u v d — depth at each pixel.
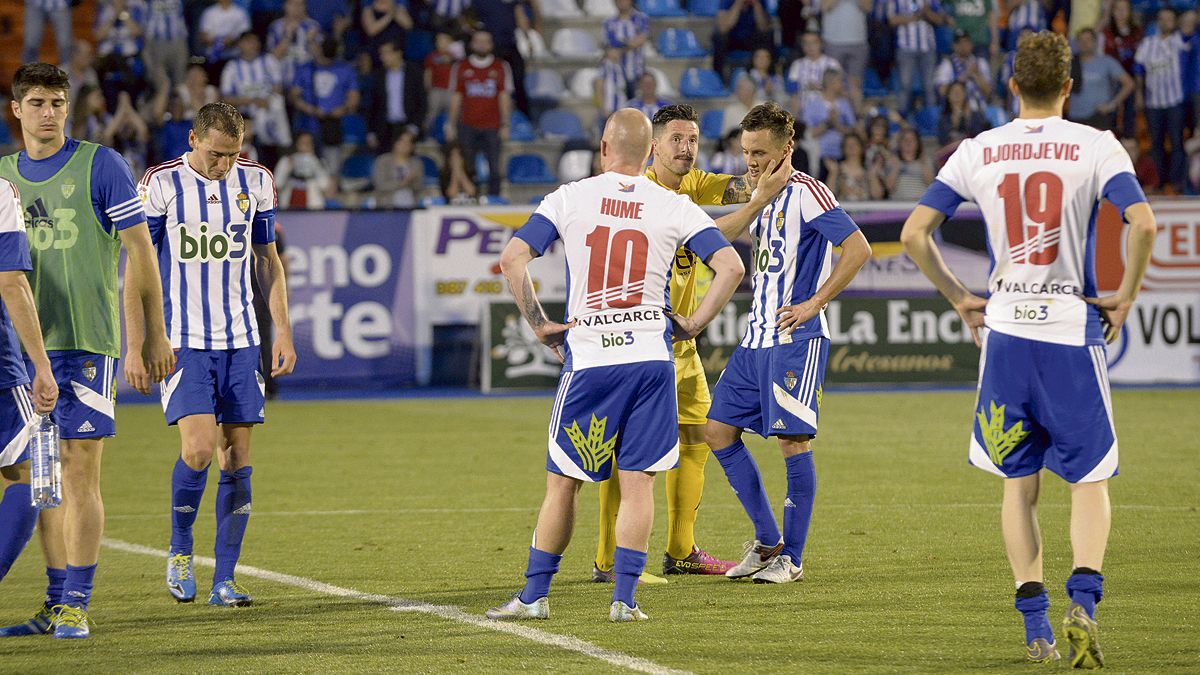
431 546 24.64
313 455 37.53
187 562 20.38
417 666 15.78
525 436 41.12
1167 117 64.00
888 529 25.56
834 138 62.72
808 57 64.56
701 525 26.70
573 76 70.69
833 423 42.97
